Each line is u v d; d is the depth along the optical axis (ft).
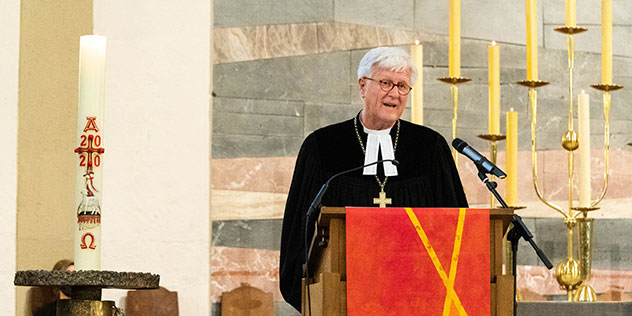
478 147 24.03
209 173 19.71
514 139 21.09
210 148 20.39
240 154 22.56
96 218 9.84
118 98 19.53
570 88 23.38
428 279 12.46
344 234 12.67
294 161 22.93
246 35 23.00
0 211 16.61
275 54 23.13
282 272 17.76
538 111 24.35
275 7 23.26
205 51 19.95
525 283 23.54
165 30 19.86
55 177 17.62
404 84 17.76
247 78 22.88
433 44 24.11
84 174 9.91
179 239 19.35
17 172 16.87
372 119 18.28
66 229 17.74
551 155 24.23
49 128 17.60
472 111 24.09
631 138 24.38
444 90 24.03
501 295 12.74
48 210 17.40
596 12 24.73
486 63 24.27
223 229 22.20
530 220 23.88
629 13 24.62
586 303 17.90
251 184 22.56
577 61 24.61
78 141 10.02
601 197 22.68
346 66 23.57
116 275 9.29
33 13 17.51
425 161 18.39
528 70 22.33
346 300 12.45
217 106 22.57
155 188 19.40
